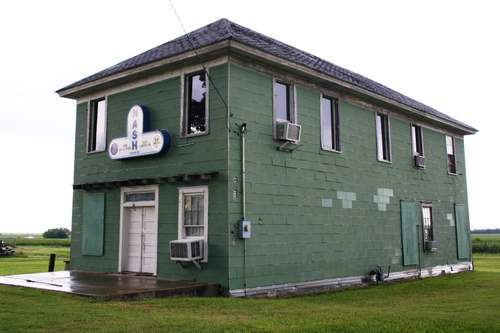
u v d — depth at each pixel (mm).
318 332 7355
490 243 45906
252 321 7980
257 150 12922
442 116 21375
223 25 14078
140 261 14125
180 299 10391
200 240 12242
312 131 14797
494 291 14539
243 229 12039
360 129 16922
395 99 17953
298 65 13828
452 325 8234
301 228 13977
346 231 15680
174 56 12977
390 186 18109
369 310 9930
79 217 15992
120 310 8617
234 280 11875
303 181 14258
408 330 7730
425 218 20078
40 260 30344
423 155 20453
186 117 13328
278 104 13953
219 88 12531
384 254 17312
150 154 13523
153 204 13812
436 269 20219
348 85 15711
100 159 15492
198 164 12742
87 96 16281
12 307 8633
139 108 13984
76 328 7074
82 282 12102
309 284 14016
